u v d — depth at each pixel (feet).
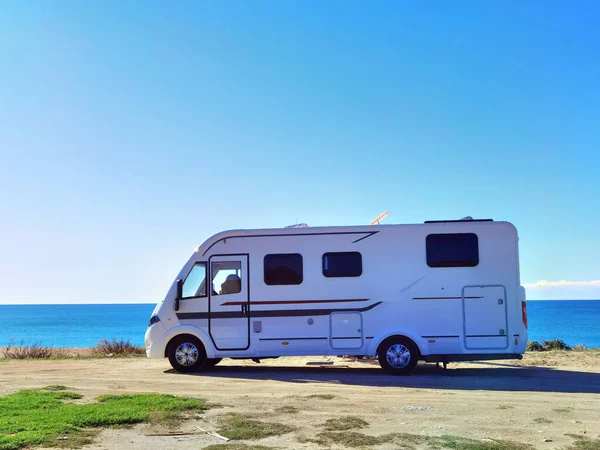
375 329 42.91
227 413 27.86
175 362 44.37
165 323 44.52
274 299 43.86
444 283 42.80
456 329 42.45
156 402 29.50
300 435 24.11
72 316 415.44
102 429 24.58
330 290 43.47
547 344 65.72
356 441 23.27
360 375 42.57
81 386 36.55
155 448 22.08
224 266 44.60
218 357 43.98
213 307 44.29
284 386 37.01
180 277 44.86
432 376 42.11
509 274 42.68
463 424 26.27
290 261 44.09
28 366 49.57
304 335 43.45
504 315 42.42
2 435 22.68
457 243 43.09
